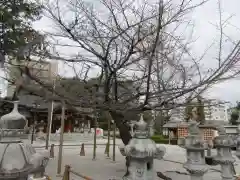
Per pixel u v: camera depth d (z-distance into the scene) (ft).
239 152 19.81
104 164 37.42
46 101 16.42
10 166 6.86
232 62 13.70
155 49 15.81
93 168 33.83
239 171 31.48
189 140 16.22
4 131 7.61
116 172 30.96
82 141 90.84
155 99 18.06
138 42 17.01
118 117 25.31
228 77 13.94
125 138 26.04
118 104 17.51
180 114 28.07
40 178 9.06
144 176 11.81
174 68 16.24
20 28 24.27
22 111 81.20
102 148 65.26
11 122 7.72
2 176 6.77
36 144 70.54
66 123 108.47
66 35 17.28
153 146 11.81
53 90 14.69
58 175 28.04
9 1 26.68
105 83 18.93
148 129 12.98
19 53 12.64
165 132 105.40
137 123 12.64
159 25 14.60
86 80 19.95
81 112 20.17
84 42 17.38
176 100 18.63
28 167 7.23
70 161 40.01
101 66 18.75
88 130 108.27
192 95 16.39
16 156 7.14
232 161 18.63
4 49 19.66
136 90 18.35
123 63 18.22
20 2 26.73
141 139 12.23
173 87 15.61
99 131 105.50
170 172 30.45
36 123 96.22
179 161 40.86
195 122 17.28
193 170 15.70
